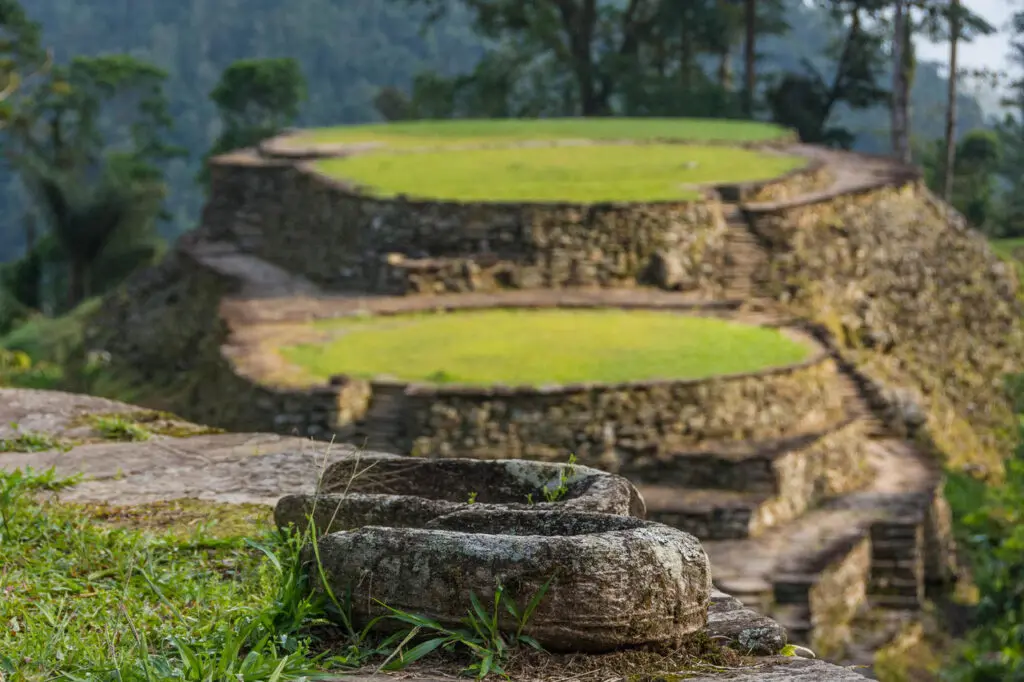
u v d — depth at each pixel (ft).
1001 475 108.06
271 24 612.70
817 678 14.53
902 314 124.67
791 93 242.37
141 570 18.52
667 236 110.63
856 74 240.53
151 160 345.10
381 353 87.04
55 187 212.43
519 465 19.53
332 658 15.06
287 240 127.34
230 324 97.71
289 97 286.87
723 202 119.55
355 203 115.44
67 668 14.99
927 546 82.53
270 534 18.70
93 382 126.82
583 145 149.48
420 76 270.46
